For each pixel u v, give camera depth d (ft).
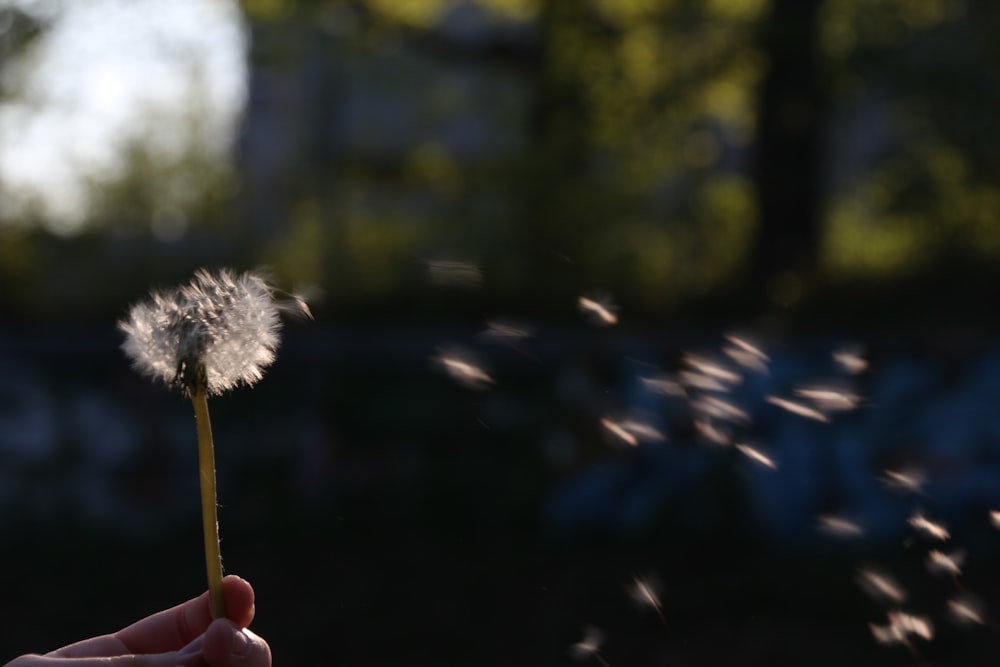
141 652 4.91
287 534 25.30
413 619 20.70
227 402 27.25
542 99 36.83
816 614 20.02
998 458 24.58
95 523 26.73
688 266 35.63
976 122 32.71
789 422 24.44
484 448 26.81
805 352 24.59
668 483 25.21
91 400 27.20
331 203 37.50
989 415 24.63
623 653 19.02
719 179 37.91
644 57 36.65
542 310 31.99
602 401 26.11
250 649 4.23
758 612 20.11
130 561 24.45
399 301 32.48
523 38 38.93
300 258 35.17
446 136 42.86
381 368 27.40
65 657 4.76
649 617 20.30
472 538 25.05
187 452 27.20
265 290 4.53
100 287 33.37
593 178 36.81
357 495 26.71
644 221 36.37
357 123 41.42
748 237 36.42
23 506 26.89
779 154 33.88
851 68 33.35
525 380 26.91
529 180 35.01
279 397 27.30
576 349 26.61
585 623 20.20
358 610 21.15
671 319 31.40
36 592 22.68
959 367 24.77
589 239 34.37
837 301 30.73
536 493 26.08
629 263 34.42
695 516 24.97
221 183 36.55
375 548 24.49
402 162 39.42
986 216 33.63
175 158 35.91
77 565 24.16
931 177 34.09
